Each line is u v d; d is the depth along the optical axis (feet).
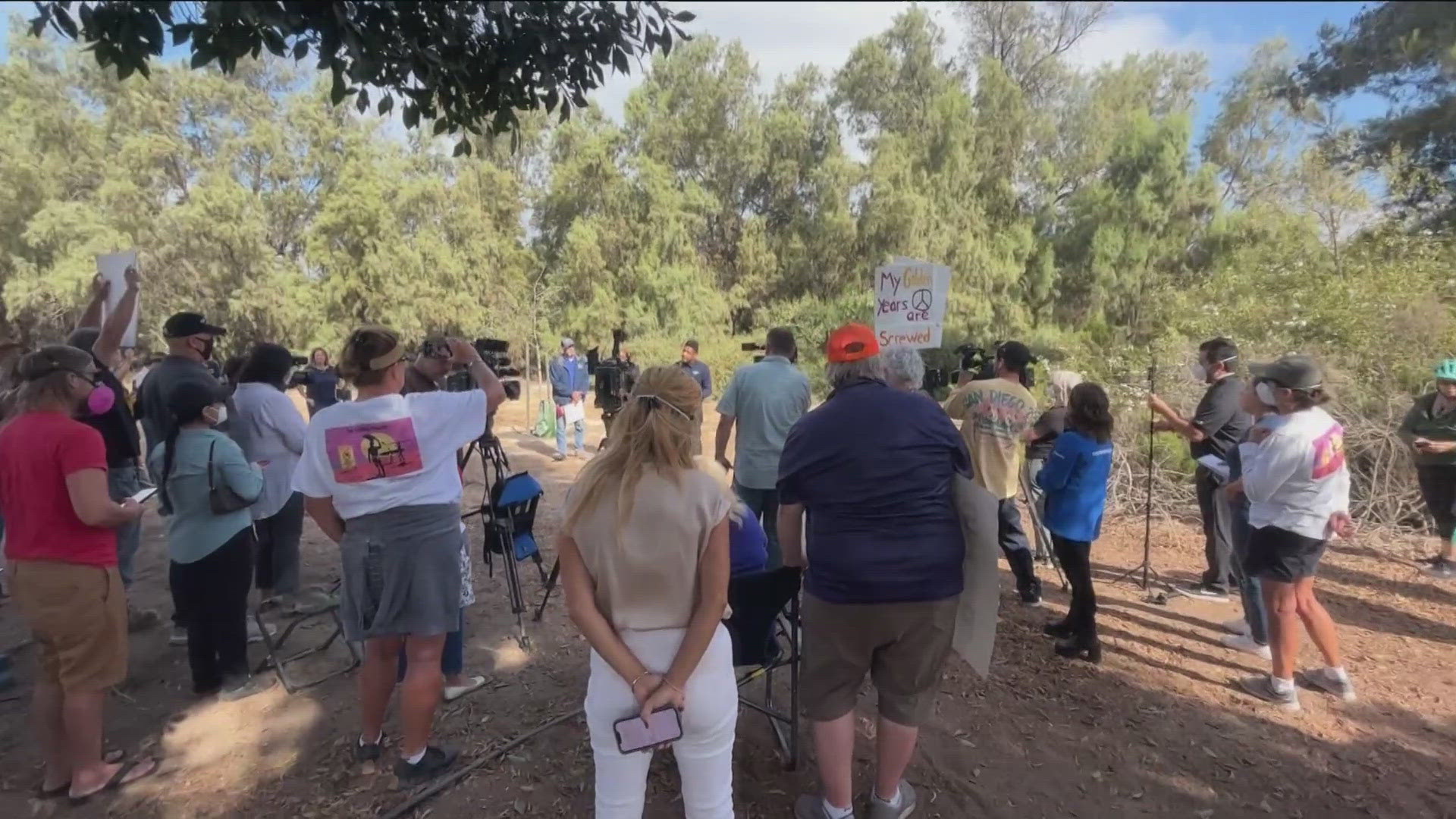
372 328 9.80
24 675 13.80
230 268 74.90
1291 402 12.52
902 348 10.98
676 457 7.20
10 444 9.58
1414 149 40.01
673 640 7.31
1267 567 12.89
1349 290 31.73
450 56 9.54
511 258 90.63
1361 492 23.45
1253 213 76.54
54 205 71.41
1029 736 12.09
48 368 9.59
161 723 12.07
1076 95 90.48
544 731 11.78
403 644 12.50
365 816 9.91
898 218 79.41
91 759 10.28
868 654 9.02
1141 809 10.50
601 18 10.02
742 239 95.55
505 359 14.80
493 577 18.78
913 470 8.72
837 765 9.27
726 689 7.58
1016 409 16.10
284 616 16.10
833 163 87.35
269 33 8.03
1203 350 17.85
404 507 9.68
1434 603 17.67
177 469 12.12
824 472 8.80
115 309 14.84
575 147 101.45
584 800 10.27
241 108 84.84
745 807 10.31
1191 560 20.57
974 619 9.41
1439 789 11.00
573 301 91.09
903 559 8.64
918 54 93.76
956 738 12.01
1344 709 13.06
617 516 7.06
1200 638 15.69
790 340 16.94
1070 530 14.17
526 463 35.19
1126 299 76.38
